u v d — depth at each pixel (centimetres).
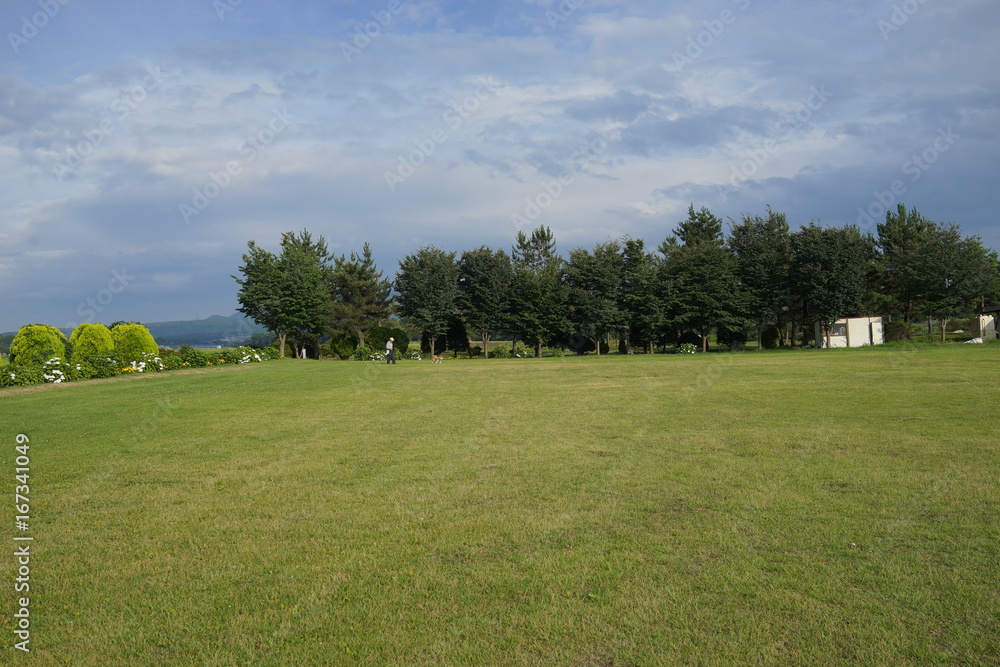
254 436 1084
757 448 892
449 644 385
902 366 2189
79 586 476
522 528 582
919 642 374
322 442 1020
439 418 1262
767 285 4484
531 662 364
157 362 2762
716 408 1297
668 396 1529
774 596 435
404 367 3102
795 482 709
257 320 4703
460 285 5359
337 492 717
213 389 1933
